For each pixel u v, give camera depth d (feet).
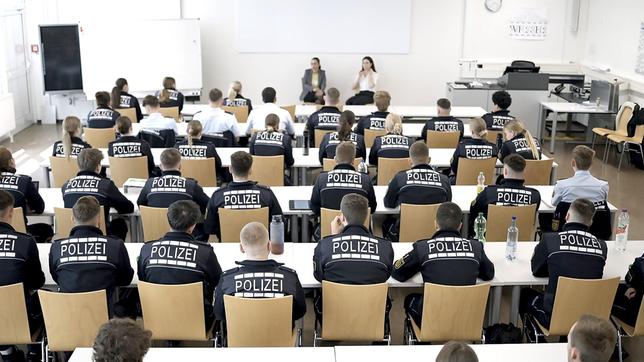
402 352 10.30
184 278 11.93
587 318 8.46
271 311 11.11
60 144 20.80
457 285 12.26
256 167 20.43
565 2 37.68
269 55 38.09
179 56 36.06
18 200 16.33
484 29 37.91
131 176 20.42
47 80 35.45
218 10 37.37
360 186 16.25
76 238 12.17
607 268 13.97
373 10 37.60
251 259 11.39
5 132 32.30
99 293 11.51
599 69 35.53
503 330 13.02
